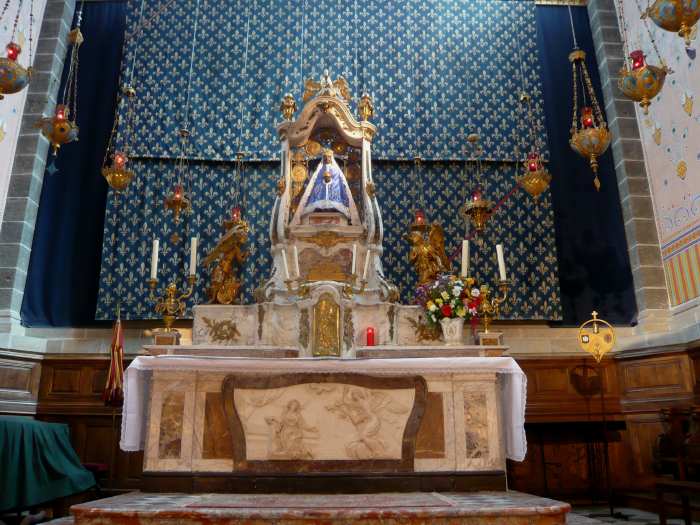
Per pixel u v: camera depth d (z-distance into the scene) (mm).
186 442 6105
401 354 7160
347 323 7129
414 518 4742
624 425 8633
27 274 9461
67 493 6777
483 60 10711
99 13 11023
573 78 10961
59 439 7188
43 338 9266
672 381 8562
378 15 10883
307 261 8250
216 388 6250
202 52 10555
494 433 6242
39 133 9898
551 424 8547
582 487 8844
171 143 10031
